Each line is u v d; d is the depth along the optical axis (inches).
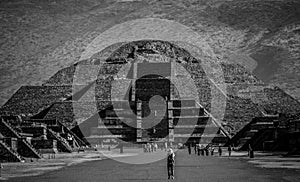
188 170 2305.6
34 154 3174.2
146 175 2096.5
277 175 1990.7
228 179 1894.7
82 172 2255.2
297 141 3393.2
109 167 2546.8
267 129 4015.8
